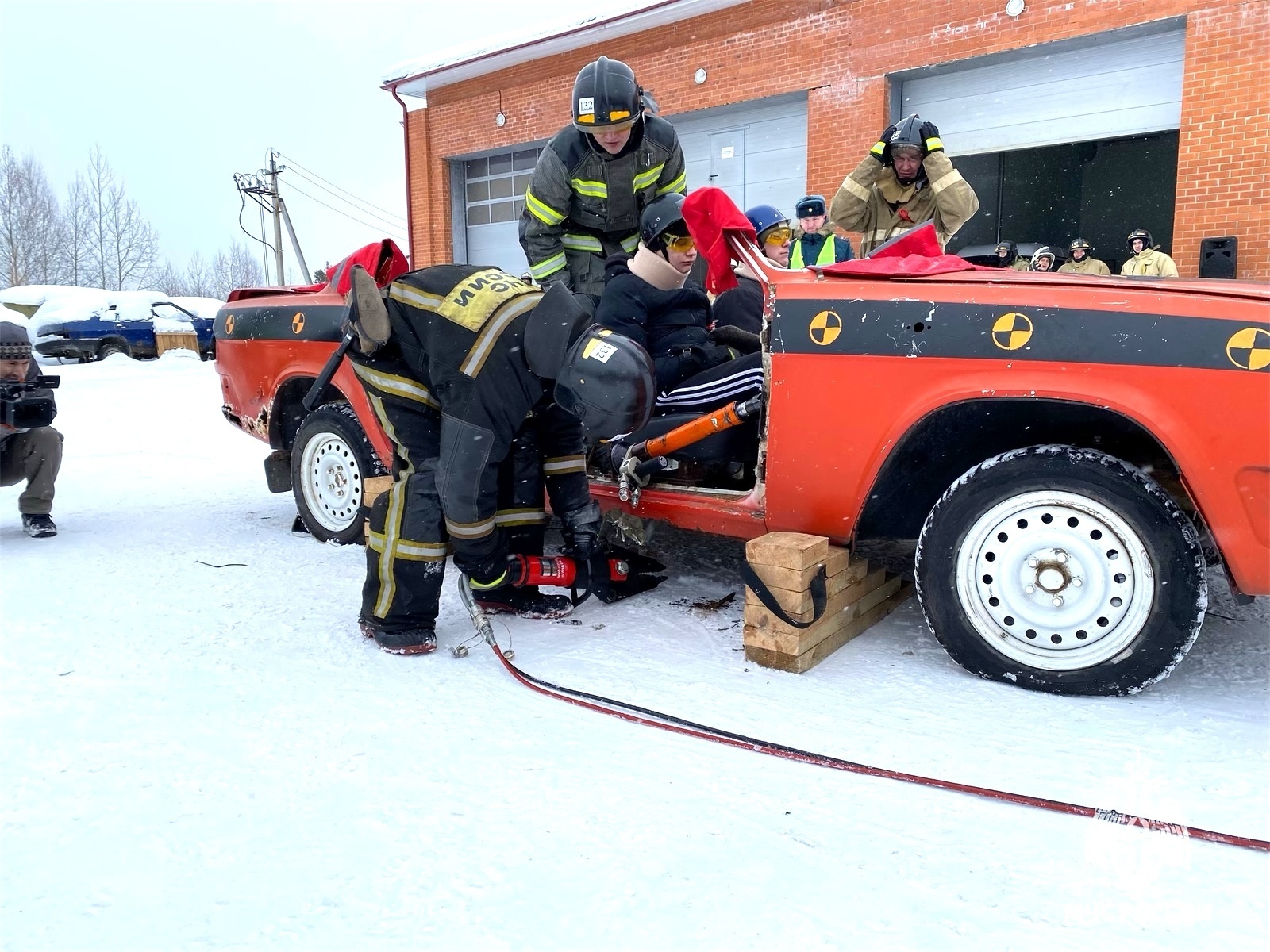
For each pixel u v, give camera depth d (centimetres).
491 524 316
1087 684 271
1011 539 277
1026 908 177
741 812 214
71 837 210
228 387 532
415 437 323
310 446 485
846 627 326
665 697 281
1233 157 986
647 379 289
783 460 303
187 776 236
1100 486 262
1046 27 1080
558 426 348
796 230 624
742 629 341
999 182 1519
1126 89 1075
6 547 485
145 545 486
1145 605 261
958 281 288
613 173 465
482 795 224
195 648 329
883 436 285
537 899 182
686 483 364
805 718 264
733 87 1355
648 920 175
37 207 5709
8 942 174
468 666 311
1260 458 240
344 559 454
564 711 274
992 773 230
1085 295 261
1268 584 250
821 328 291
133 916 181
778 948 167
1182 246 1031
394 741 254
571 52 1541
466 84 1720
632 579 387
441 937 172
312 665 313
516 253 1778
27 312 2522
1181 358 246
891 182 501
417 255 1886
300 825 212
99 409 1222
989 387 267
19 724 268
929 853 197
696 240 338
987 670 285
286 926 177
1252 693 276
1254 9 954
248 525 538
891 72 1202
